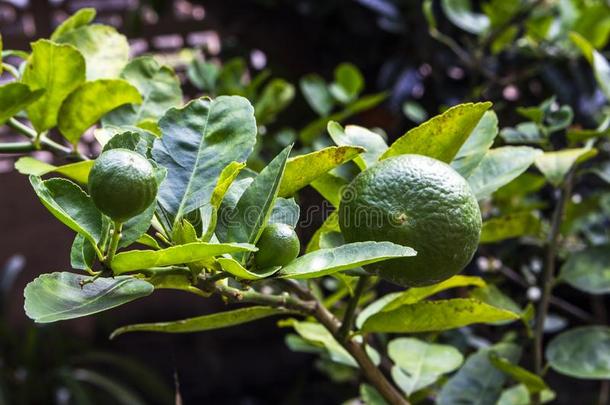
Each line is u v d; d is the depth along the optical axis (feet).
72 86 1.73
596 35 2.78
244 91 2.97
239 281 1.40
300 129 4.42
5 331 5.26
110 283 1.40
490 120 1.66
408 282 1.43
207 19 5.33
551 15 3.06
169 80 1.88
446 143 1.55
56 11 5.54
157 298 5.99
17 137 5.26
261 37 4.73
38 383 5.10
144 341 6.03
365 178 1.43
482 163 1.72
